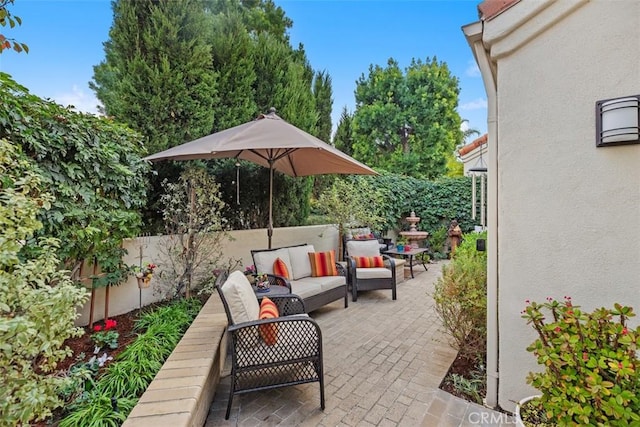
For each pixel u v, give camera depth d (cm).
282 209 677
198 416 203
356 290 533
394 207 959
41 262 166
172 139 483
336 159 488
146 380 234
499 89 226
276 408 244
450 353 336
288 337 245
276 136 372
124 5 450
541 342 169
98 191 342
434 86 1630
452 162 1855
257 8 1002
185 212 448
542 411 179
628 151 186
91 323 349
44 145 287
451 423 224
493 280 243
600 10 192
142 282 383
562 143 204
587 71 196
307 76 980
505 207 225
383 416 233
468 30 235
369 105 1727
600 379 138
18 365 147
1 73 241
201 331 297
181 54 479
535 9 206
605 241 193
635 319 185
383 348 350
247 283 300
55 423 197
